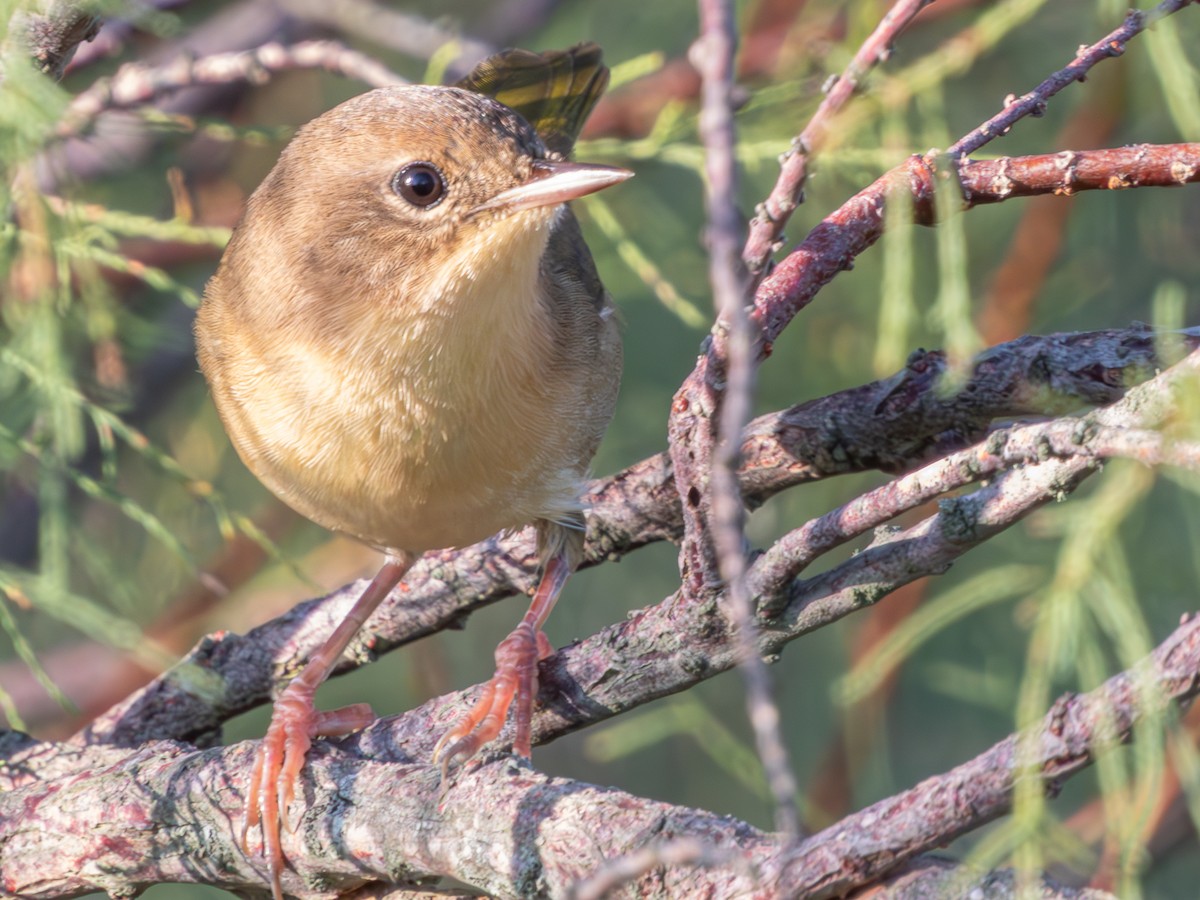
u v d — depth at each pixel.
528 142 7.14
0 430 7.23
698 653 6.18
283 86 12.75
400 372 7.04
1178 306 4.79
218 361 7.50
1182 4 5.49
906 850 4.66
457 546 7.78
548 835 5.35
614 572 12.18
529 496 7.55
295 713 7.10
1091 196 11.45
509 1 12.66
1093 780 10.94
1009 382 6.46
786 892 4.18
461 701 6.98
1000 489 5.30
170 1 11.24
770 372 11.21
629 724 10.48
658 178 11.59
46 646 12.01
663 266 11.35
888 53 4.93
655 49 12.19
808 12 10.66
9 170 6.18
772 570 5.70
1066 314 11.31
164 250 11.39
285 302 7.20
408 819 5.82
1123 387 6.29
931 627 7.56
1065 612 5.52
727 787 12.02
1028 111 5.62
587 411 7.73
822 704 12.00
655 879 5.04
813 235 5.70
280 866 6.20
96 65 11.45
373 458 7.21
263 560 11.81
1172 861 10.68
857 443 6.88
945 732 11.90
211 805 6.33
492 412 7.17
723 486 4.19
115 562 11.30
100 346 9.07
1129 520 9.62
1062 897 4.55
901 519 11.15
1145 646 5.44
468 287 6.99
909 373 6.69
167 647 11.26
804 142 5.01
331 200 7.14
